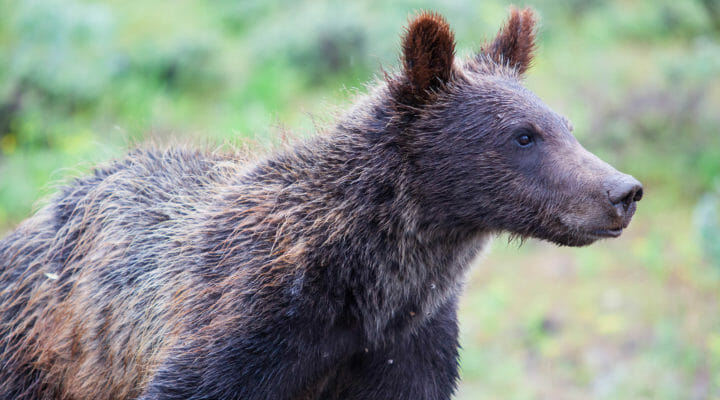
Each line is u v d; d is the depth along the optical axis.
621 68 26.50
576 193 8.39
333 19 27.47
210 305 8.65
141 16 31.53
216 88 27.50
